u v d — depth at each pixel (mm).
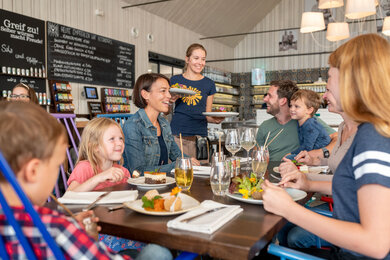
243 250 743
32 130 598
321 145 2418
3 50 4590
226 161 1300
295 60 10461
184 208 1044
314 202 1911
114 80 6395
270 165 2086
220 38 10141
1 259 571
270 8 10484
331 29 4934
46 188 646
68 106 5309
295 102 2408
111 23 6359
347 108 892
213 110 3713
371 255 775
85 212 936
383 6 9148
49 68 5223
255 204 1120
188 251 813
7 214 553
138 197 1238
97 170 1683
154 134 2133
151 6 7199
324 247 1584
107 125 1680
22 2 4836
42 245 582
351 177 892
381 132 816
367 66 851
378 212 764
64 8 5457
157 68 8000
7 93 4617
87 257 598
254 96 10953
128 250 1285
